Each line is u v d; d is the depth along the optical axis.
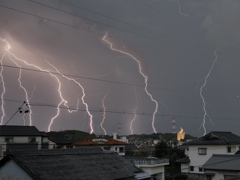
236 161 29.20
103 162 18.44
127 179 18.14
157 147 46.66
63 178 14.33
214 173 28.72
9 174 14.91
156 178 31.75
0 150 29.00
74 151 18.94
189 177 38.31
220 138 40.03
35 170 14.25
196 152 40.25
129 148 53.72
